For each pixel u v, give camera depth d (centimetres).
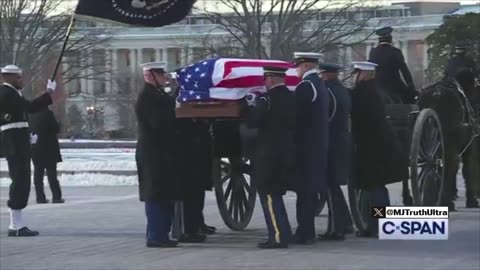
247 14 5403
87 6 1369
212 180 1482
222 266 1173
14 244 1427
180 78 1329
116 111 10412
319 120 1332
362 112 1388
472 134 1808
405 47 10038
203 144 1433
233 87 1296
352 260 1210
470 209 1898
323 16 5731
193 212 1433
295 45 5359
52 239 1488
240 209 1568
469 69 1850
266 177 1305
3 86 1527
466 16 6253
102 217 1858
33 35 5884
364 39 5506
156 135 1330
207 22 7788
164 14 1374
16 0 5862
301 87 1327
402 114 1573
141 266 1185
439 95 1706
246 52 5347
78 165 3234
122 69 10031
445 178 1719
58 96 2469
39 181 2250
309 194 1356
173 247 1366
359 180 1416
